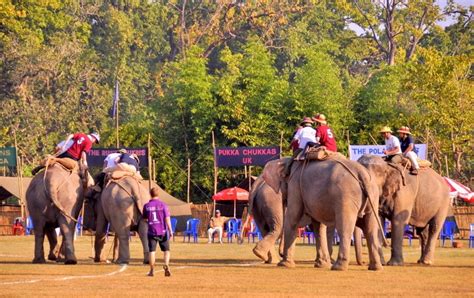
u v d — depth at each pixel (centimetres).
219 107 8181
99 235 3419
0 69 10481
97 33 12450
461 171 8119
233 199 6106
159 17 13075
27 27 11288
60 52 10812
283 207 3191
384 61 12269
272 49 12531
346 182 2934
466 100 7894
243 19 12750
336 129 8100
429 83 7881
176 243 5516
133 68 12369
